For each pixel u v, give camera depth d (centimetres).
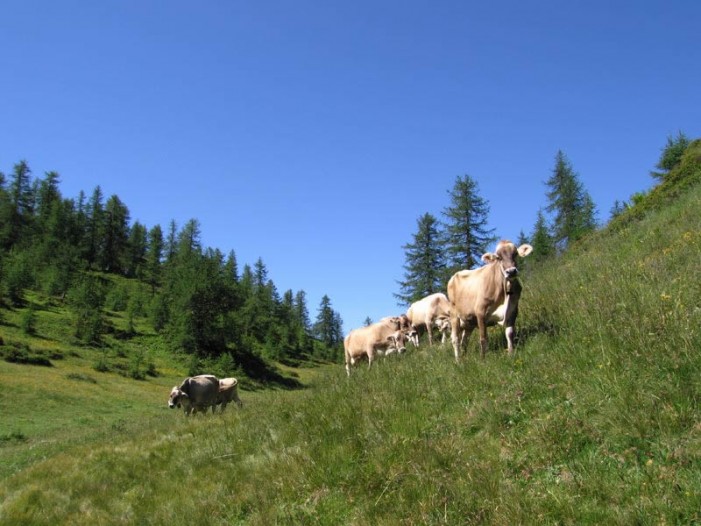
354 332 1670
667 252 1041
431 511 484
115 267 13275
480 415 627
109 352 6194
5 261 8825
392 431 664
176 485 777
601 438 504
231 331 7825
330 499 586
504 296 876
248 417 1072
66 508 799
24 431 2964
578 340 714
